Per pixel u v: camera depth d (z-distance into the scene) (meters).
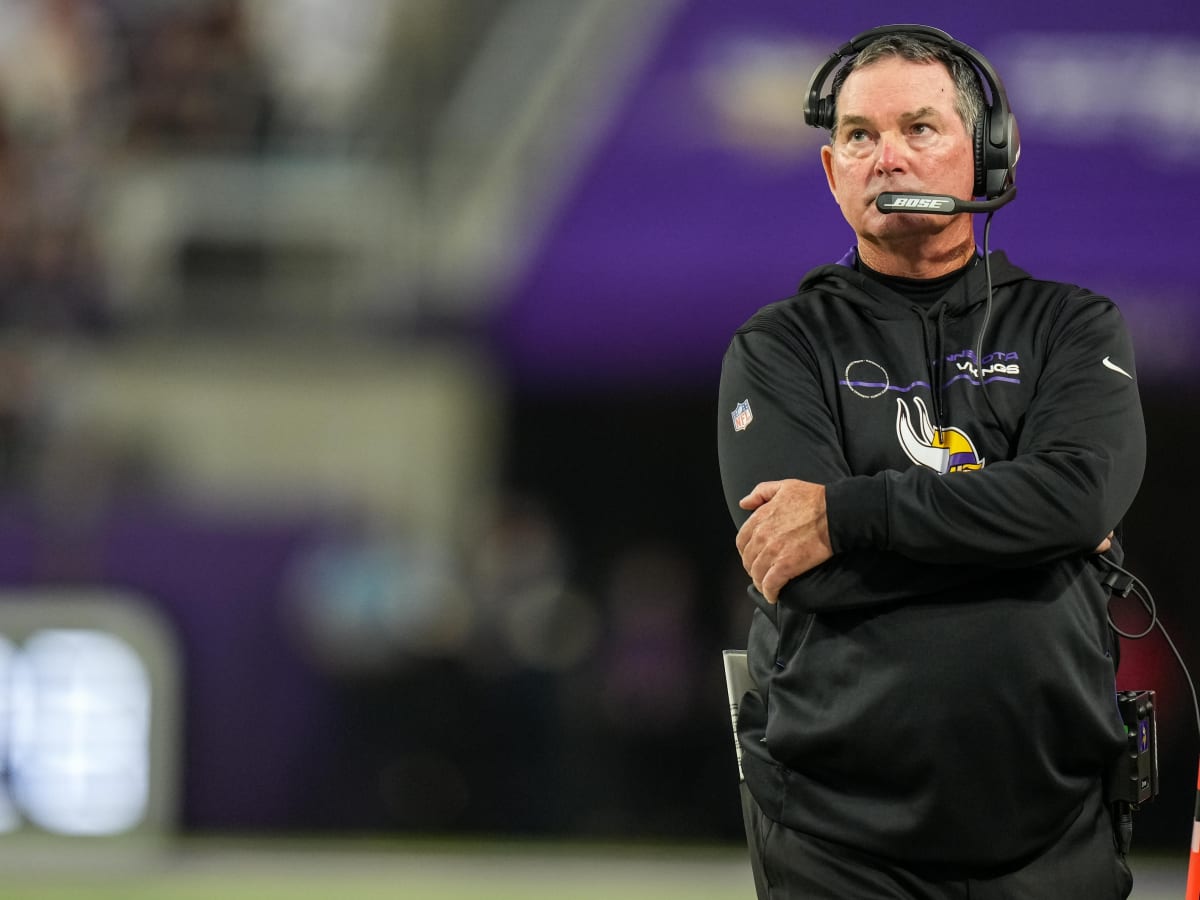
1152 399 37.50
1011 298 8.95
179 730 29.73
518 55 38.84
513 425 39.81
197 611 30.06
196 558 30.20
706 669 30.73
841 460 8.62
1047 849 8.29
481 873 26.73
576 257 33.19
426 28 40.94
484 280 35.12
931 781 8.11
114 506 31.39
